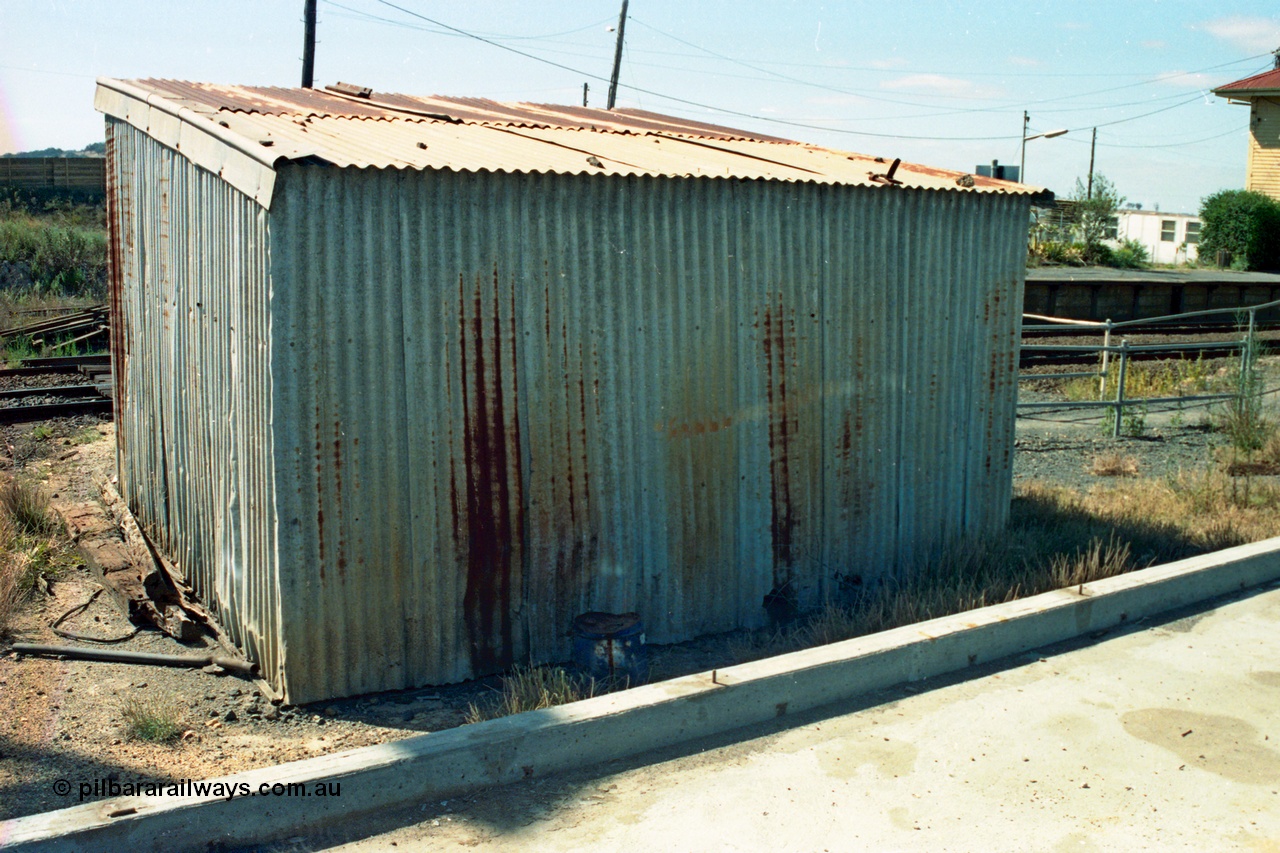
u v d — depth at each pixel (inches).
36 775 180.2
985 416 317.1
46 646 235.6
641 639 235.9
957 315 305.0
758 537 273.1
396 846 157.6
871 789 175.3
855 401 287.0
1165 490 395.2
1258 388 563.8
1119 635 248.5
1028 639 238.4
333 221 209.2
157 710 206.2
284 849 156.9
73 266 989.2
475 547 231.1
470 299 225.3
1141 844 159.0
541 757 179.5
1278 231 1530.5
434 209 219.5
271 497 212.7
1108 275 1168.8
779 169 281.6
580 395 241.1
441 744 172.1
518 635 238.8
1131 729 197.8
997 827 163.3
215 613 260.7
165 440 298.0
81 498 364.2
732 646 257.4
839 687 210.7
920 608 262.8
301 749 196.5
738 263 261.1
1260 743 192.2
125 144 321.1
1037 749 189.8
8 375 591.2
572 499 242.4
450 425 225.6
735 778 179.2
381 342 216.4
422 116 318.7
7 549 285.7
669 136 346.9
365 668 222.4
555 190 232.5
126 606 255.3
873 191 281.6
